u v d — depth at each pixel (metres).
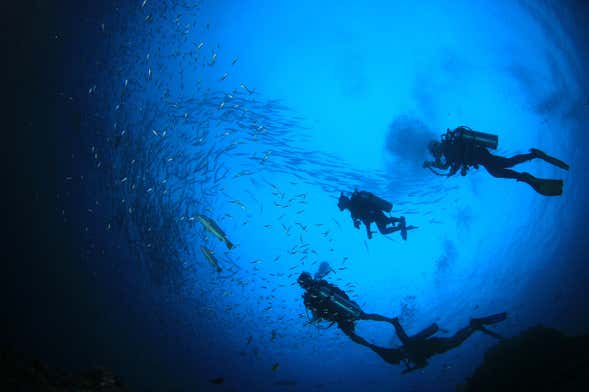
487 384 5.75
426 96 16.34
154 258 16.05
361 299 15.62
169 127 16.62
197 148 16.62
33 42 17.22
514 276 14.98
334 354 14.33
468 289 15.26
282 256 16.50
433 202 16.36
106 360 13.51
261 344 14.96
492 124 16.09
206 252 5.12
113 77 17.38
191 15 16.88
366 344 5.55
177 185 15.76
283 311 16.09
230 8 17.03
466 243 15.98
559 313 12.66
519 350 5.66
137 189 15.02
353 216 7.66
